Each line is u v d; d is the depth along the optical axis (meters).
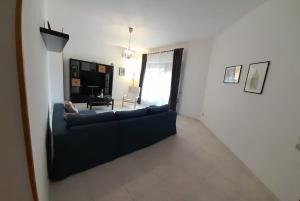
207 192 1.67
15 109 0.47
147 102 6.25
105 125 1.95
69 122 1.72
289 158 1.55
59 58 3.39
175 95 5.13
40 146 0.91
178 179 1.84
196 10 2.70
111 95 6.24
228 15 2.80
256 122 2.13
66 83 5.13
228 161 2.36
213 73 3.99
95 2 2.67
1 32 0.42
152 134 2.71
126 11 2.94
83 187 1.58
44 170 1.13
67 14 3.21
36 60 0.82
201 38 4.33
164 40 4.77
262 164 1.92
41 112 1.06
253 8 2.46
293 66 1.62
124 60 6.43
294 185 1.46
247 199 1.62
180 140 3.05
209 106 4.01
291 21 1.70
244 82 2.54
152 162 2.17
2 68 0.44
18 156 0.51
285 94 1.68
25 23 0.52
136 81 6.95
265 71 2.04
